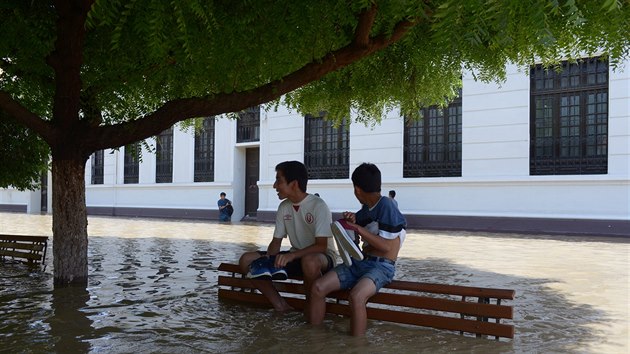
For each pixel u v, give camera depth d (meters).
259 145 24.41
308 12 5.48
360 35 5.91
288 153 23.14
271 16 5.56
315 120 22.48
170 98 7.69
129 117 8.59
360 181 5.16
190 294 7.08
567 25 5.16
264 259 5.70
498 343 4.86
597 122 16.41
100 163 30.39
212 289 7.45
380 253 5.22
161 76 7.01
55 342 4.94
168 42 4.82
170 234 17.05
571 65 16.83
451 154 19.02
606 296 7.09
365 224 5.23
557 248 12.77
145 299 6.75
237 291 6.61
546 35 2.94
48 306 6.36
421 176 19.58
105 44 6.71
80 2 6.09
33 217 27.03
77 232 7.55
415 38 7.15
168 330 5.32
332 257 5.61
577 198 16.31
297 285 5.93
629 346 4.80
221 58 5.84
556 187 16.67
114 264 10.01
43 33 6.31
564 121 16.94
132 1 3.90
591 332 5.28
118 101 8.33
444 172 19.14
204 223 22.97
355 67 8.27
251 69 6.37
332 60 6.15
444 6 3.09
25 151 10.08
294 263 5.75
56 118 7.16
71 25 6.26
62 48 6.48
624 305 6.55
